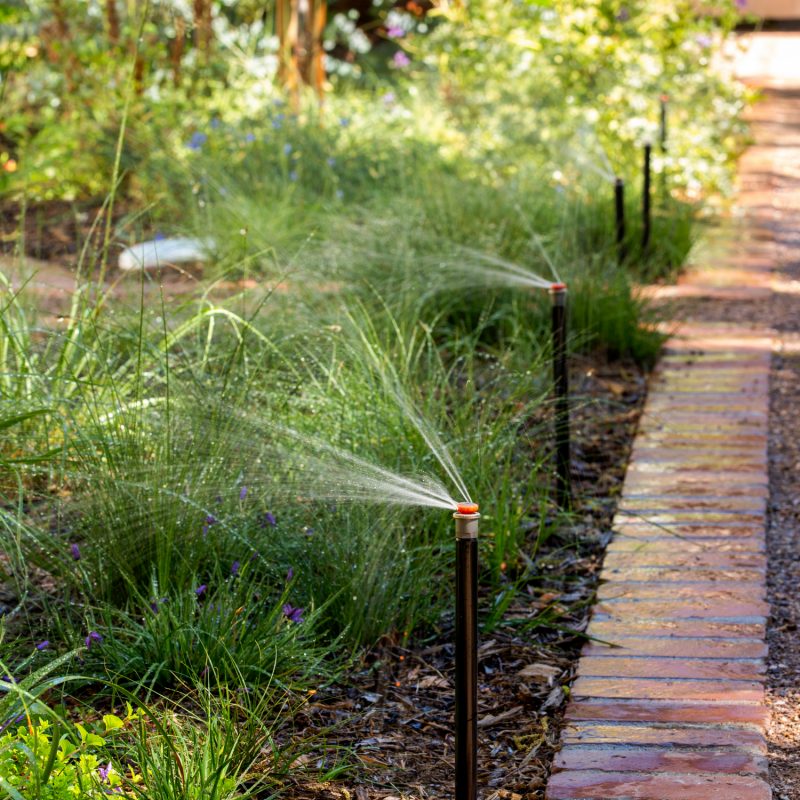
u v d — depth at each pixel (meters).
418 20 16.80
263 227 8.38
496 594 4.56
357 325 5.71
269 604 4.20
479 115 12.48
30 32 12.77
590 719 3.72
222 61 13.08
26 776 2.89
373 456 4.61
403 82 13.66
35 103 12.53
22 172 10.95
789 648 4.20
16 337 5.30
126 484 4.18
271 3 15.12
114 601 4.21
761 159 14.36
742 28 26.44
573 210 8.95
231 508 4.35
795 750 3.56
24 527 4.12
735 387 7.02
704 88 12.95
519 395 5.60
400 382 5.29
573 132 11.70
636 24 12.57
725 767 3.43
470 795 3.01
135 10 11.84
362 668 4.05
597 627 4.35
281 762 3.40
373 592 4.21
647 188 9.13
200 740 3.32
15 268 6.41
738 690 3.88
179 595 3.98
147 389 5.04
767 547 5.04
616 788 3.34
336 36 17.84
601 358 7.38
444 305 7.21
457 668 2.96
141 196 10.42
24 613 4.14
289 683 3.82
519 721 3.78
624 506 5.44
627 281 7.80
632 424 6.49
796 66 22.58
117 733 3.43
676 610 4.46
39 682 3.68
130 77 5.63
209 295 7.21
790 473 5.86
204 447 4.40
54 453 4.38
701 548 4.98
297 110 12.02
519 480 5.42
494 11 13.30
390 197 8.95
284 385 5.21
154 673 3.76
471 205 8.47
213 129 11.03
